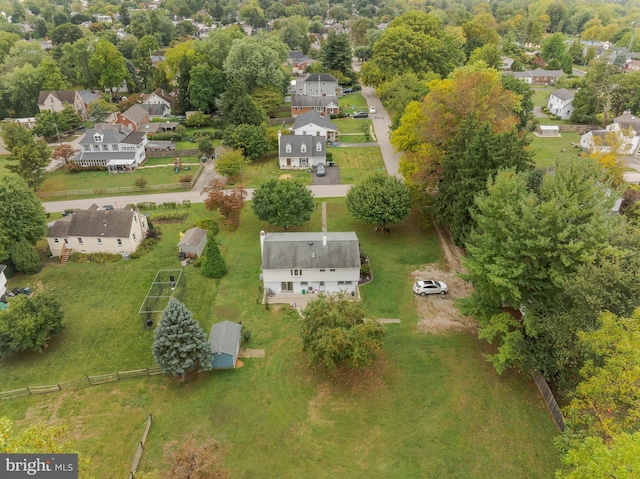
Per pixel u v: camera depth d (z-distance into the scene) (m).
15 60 127.81
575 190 33.66
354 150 88.12
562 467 28.84
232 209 60.78
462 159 48.81
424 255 53.59
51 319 40.56
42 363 39.66
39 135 97.62
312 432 32.09
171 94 132.12
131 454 30.81
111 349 41.22
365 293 47.25
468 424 32.19
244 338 41.09
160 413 34.09
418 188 57.62
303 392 35.53
